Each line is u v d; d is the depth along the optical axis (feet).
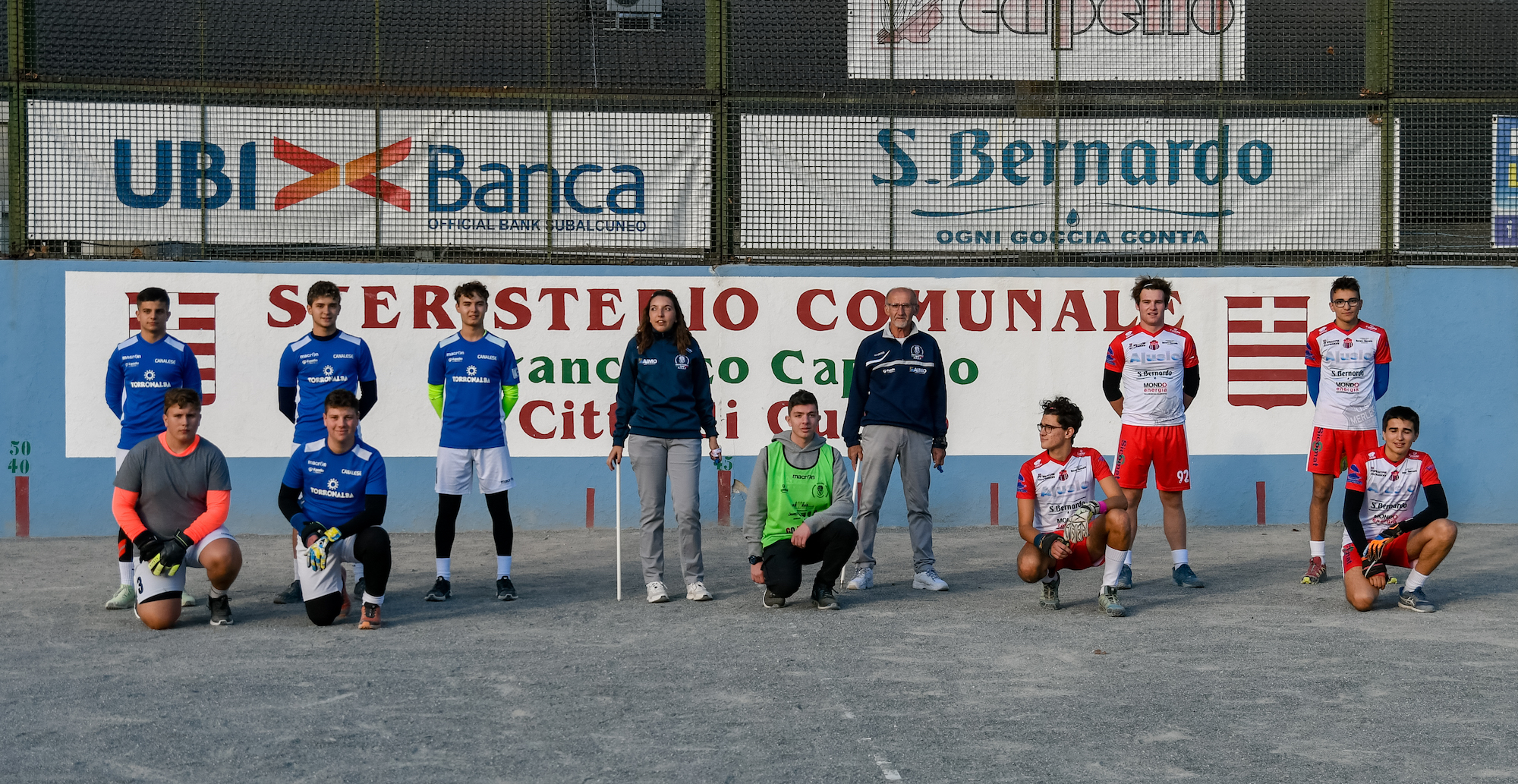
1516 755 13.60
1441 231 34.50
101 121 32.86
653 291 33.71
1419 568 22.07
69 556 29.12
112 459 32.53
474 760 13.44
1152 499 34.24
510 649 18.92
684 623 21.01
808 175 34.19
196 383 24.54
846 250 34.24
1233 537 31.94
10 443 32.27
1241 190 34.50
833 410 33.94
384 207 33.47
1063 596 23.65
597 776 12.94
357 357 24.31
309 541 20.20
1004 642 19.34
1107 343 34.09
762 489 22.53
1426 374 34.19
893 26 34.32
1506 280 34.24
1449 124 34.45
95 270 32.48
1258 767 13.23
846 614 21.81
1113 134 34.42
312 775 12.98
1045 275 34.06
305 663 17.90
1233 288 34.12
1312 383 26.27
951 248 34.35
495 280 33.37
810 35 34.24
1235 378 34.14
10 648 18.94
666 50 34.27
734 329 33.78
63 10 32.89
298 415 24.23
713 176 34.06
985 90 34.42
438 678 17.04
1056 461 22.39
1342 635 19.81
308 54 33.47
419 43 33.91
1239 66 34.58
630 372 23.63
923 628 20.45
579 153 33.83
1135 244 34.50
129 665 17.80
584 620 21.31
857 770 13.14
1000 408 34.04
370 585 20.51
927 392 24.72
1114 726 14.71
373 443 33.01
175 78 33.14
